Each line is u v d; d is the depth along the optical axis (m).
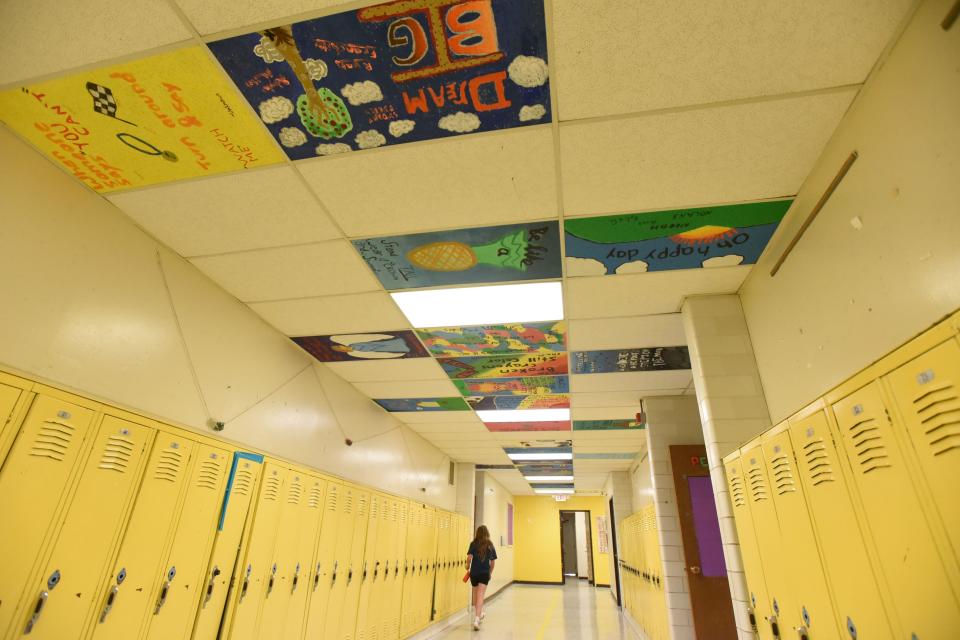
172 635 2.27
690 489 4.23
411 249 2.55
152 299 2.40
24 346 1.78
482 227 2.36
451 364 4.09
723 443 2.60
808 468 1.55
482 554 6.99
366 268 2.72
